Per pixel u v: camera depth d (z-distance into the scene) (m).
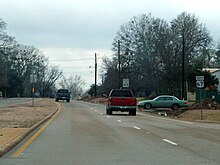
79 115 38.03
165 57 71.62
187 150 15.56
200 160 13.23
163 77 71.94
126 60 79.50
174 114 45.34
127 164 12.35
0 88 127.75
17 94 134.38
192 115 40.28
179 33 73.75
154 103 52.75
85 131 22.44
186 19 74.75
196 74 67.88
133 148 15.91
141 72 77.06
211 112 40.78
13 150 15.08
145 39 78.00
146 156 13.95
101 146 16.39
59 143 17.16
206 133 22.67
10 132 19.70
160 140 18.75
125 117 37.09
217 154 14.59
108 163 12.51
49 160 13.00
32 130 21.97
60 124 26.94
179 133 22.38
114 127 25.34
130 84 79.12
